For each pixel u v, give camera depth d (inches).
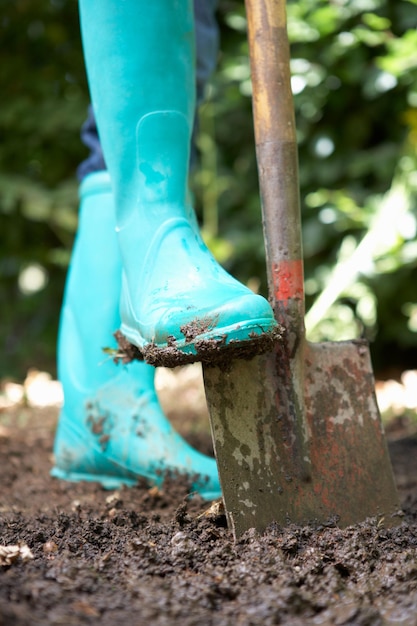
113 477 75.5
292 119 56.8
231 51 142.3
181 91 61.1
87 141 81.0
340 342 59.7
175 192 59.9
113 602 41.4
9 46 156.7
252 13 56.8
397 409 113.5
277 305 55.8
